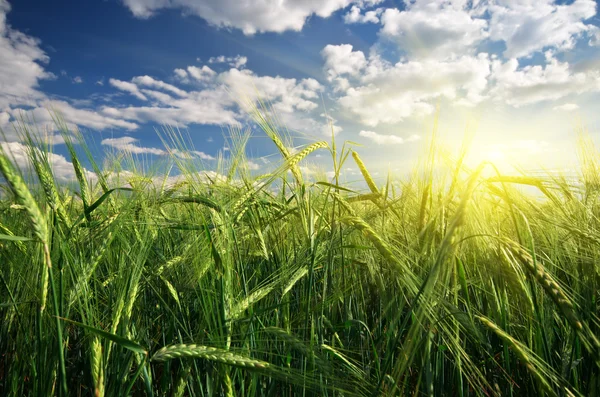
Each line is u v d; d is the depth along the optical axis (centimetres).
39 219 31
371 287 62
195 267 50
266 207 65
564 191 53
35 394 36
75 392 45
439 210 43
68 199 67
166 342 49
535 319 39
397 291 49
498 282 46
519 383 46
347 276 59
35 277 44
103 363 36
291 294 60
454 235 31
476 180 34
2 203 63
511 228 51
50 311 38
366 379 44
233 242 51
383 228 59
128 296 40
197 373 40
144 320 52
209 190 63
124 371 35
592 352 31
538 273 32
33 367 37
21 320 43
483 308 53
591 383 40
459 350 42
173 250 64
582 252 48
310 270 47
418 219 51
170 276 56
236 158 70
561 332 49
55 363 36
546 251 52
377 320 56
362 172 68
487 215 50
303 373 39
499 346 51
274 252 64
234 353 35
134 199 55
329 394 44
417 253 47
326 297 54
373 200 63
